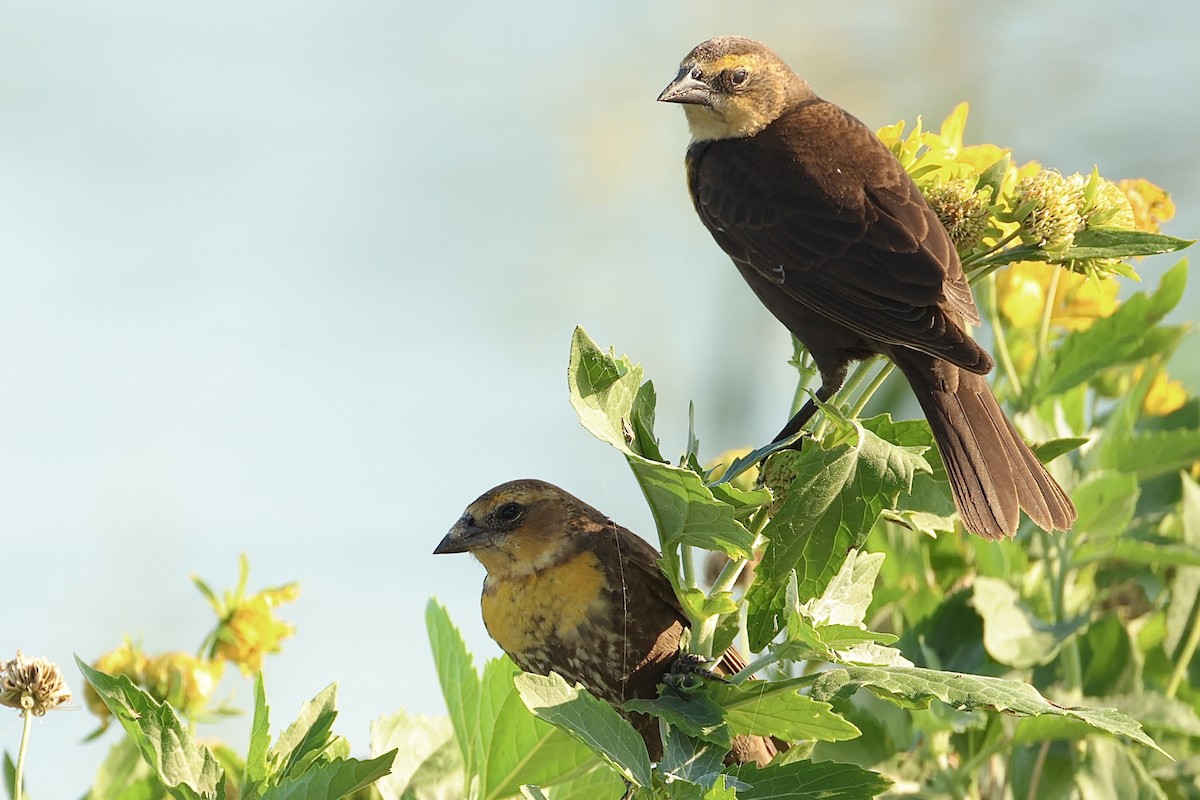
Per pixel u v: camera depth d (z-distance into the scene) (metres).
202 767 6.08
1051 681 8.13
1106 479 8.05
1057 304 9.09
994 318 8.85
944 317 7.76
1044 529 7.29
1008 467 7.46
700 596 6.32
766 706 6.01
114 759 7.80
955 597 8.09
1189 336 10.40
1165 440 8.39
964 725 7.52
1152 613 8.88
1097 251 6.89
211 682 8.27
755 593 6.27
